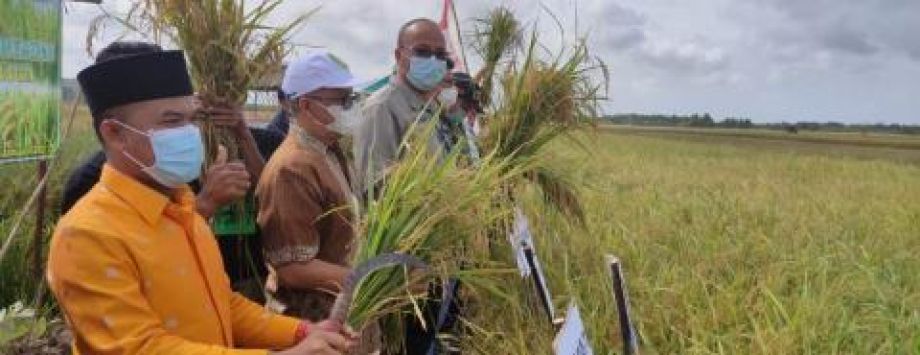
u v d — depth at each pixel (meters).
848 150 46.53
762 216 10.45
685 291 6.22
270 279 4.33
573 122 6.30
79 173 4.19
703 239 8.29
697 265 7.08
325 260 4.12
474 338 5.22
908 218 10.67
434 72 5.04
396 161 4.39
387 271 3.77
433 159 4.07
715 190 13.85
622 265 7.14
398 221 3.83
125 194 2.57
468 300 5.34
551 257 6.82
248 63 4.04
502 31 7.00
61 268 2.47
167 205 2.68
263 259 4.49
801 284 6.63
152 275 2.56
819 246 8.41
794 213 10.80
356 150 4.96
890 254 8.24
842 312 5.71
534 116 6.18
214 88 3.99
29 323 5.54
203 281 2.77
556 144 6.47
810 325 5.50
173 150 2.61
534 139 6.17
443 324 5.05
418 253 3.97
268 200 3.93
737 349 5.21
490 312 5.40
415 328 4.80
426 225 3.86
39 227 6.32
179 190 2.78
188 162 2.65
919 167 27.48
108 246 2.47
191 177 2.70
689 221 10.21
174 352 2.50
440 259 3.98
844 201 12.64
